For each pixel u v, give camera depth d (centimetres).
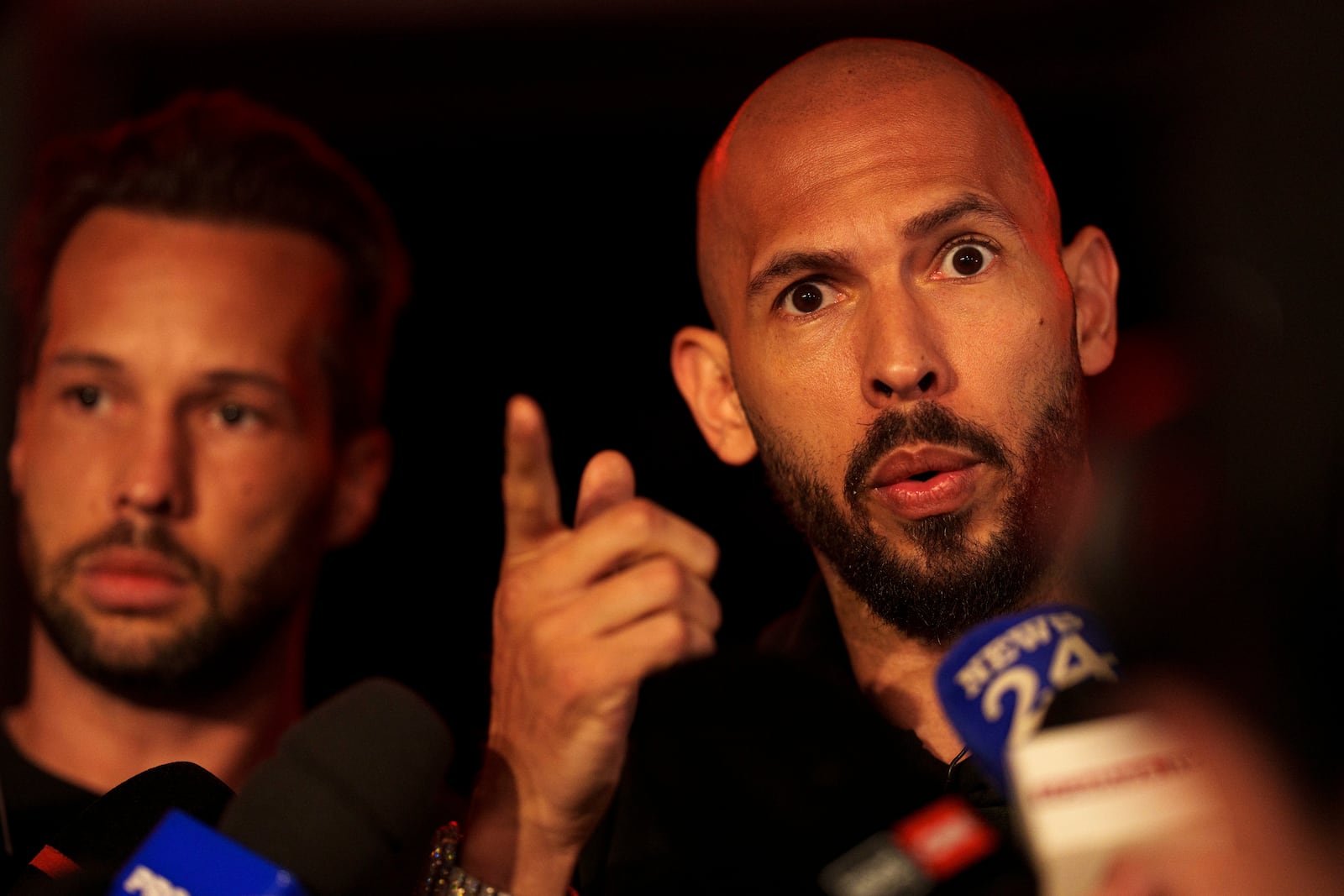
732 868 130
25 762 294
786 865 126
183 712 297
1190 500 108
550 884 155
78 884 154
